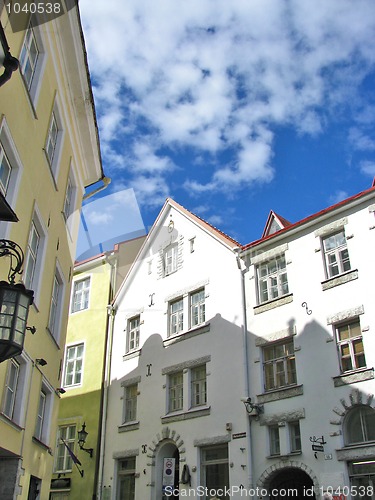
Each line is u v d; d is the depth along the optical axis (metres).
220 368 18.44
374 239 16.05
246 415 16.88
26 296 7.02
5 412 9.84
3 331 6.61
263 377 17.17
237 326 18.56
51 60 12.08
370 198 16.52
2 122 8.65
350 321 15.85
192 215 22.53
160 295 22.38
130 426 20.58
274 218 21.03
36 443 11.72
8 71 6.73
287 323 17.19
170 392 20.06
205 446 17.78
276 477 15.83
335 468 14.29
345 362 15.52
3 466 10.20
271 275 18.62
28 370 10.79
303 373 16.17
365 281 15.78
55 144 13.27
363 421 14.53
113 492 19.84
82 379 23.44
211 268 20.62
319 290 16.81
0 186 9.16
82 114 14.70
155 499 18.48
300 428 15.48
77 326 25.05
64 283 14.25
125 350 22.70
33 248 11.34
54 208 12.77
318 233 17.58
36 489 12.18
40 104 11.25
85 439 21.70
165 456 19.30
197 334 19.84
